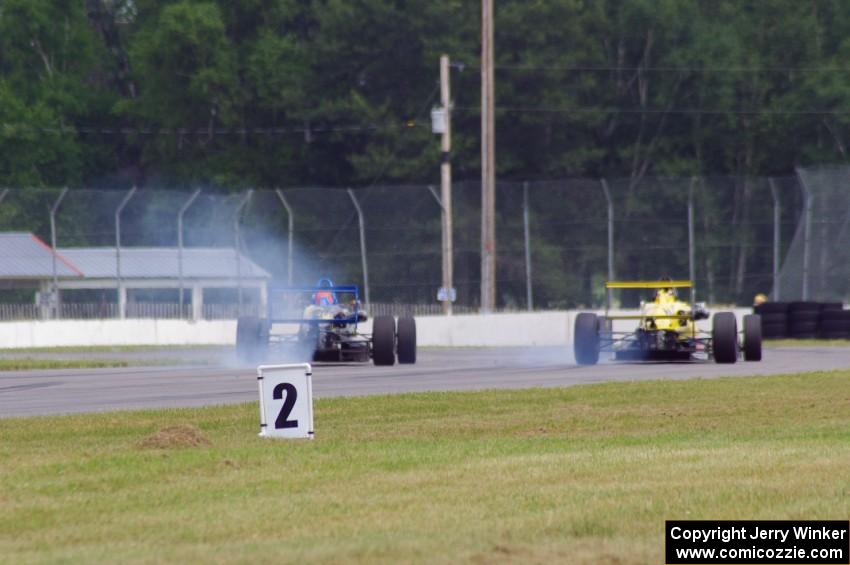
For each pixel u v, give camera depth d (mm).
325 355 80250
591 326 80062
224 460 37500
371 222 127562
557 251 136250
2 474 35938
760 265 141000
